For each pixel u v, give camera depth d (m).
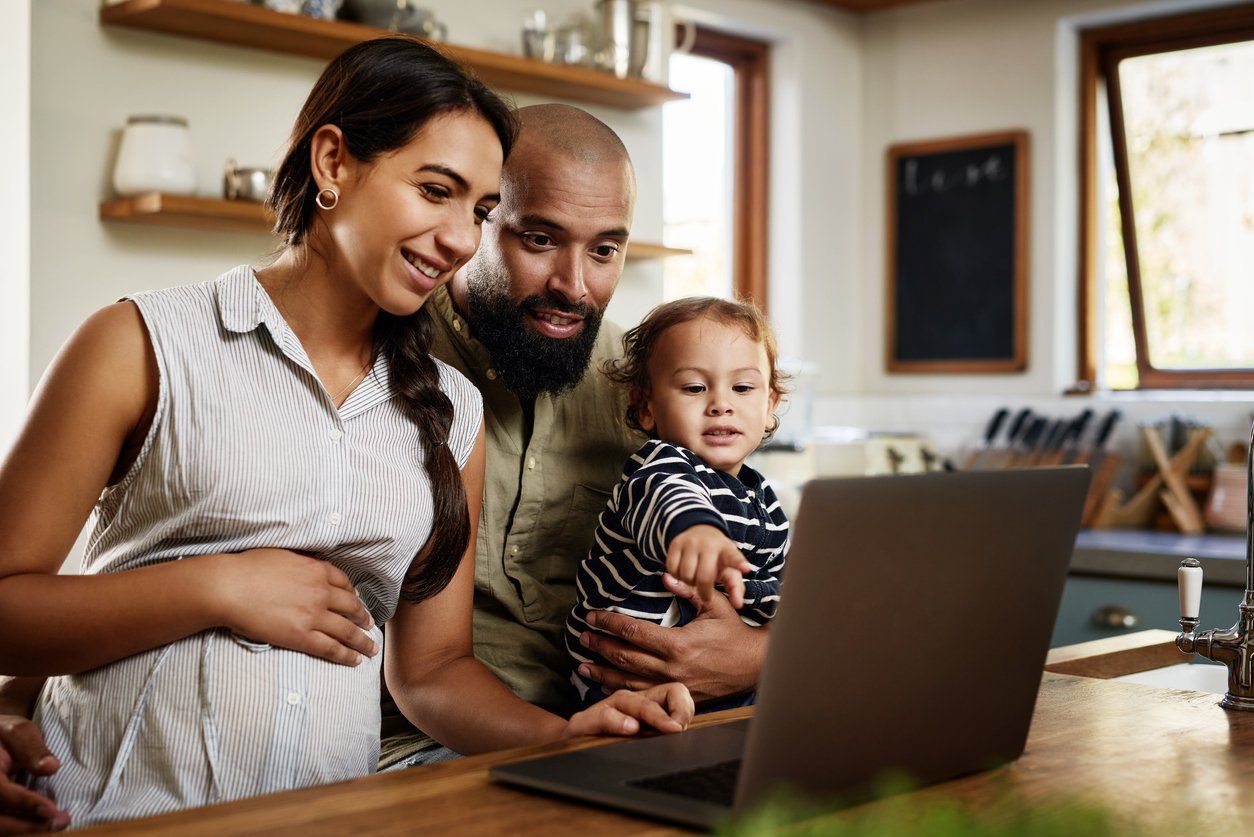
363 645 1.35
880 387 4.82
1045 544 1.10
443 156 1.31
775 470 3.87
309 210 1.37
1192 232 4.28
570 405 1.85
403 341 1.42
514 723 1.40
